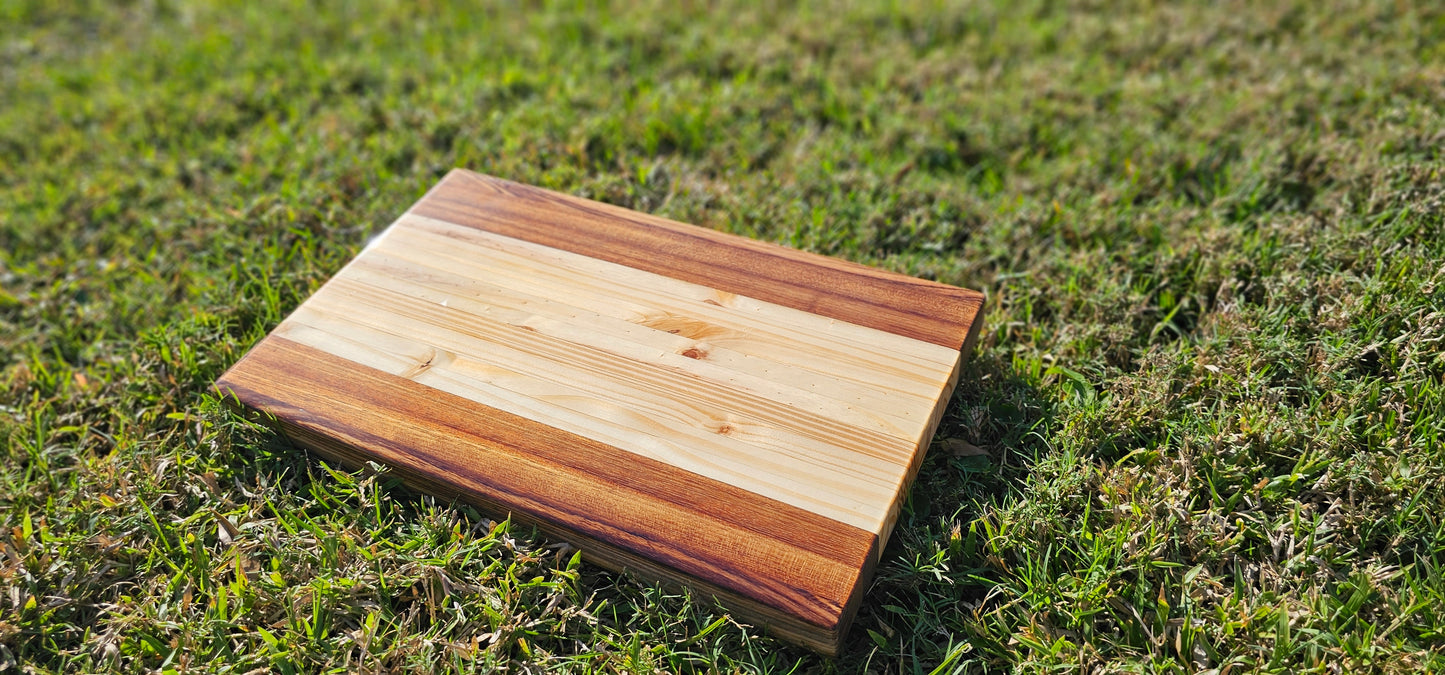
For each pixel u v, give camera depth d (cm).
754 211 91
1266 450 69
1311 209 87
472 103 109
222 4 141
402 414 67
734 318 71
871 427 64
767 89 111
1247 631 61
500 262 76
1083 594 63
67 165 111
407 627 64
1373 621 61
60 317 91
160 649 64
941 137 102
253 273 88
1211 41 112
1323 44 108
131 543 68
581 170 98
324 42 128
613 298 73
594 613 65
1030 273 84
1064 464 69
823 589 59
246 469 72
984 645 64
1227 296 80
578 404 67
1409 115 93
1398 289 76
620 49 120
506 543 66
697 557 60
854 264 74
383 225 93
